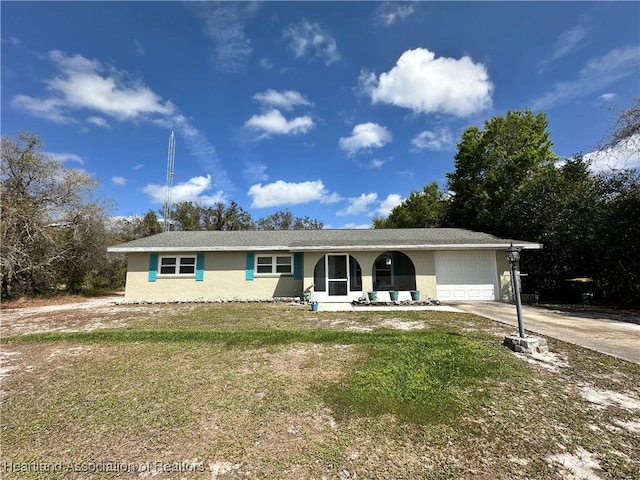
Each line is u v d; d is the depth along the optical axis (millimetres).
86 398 4086
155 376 4816
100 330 8320
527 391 4066
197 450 2939
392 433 3154
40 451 2965
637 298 11883
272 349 6117
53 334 7531
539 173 17000
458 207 22453
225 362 5414
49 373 5031
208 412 3664
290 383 4441
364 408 3658
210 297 15250
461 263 14312
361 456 2799
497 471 2568
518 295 6000
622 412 3529
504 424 3283
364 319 9469
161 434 3223
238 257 15492
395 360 5258
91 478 2570
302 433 3188
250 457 2814
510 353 5629
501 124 20953
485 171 21484
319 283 14367
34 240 16750
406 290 15109
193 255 15477
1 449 3006
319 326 8586
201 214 38562
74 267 19391
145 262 15391
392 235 16219
